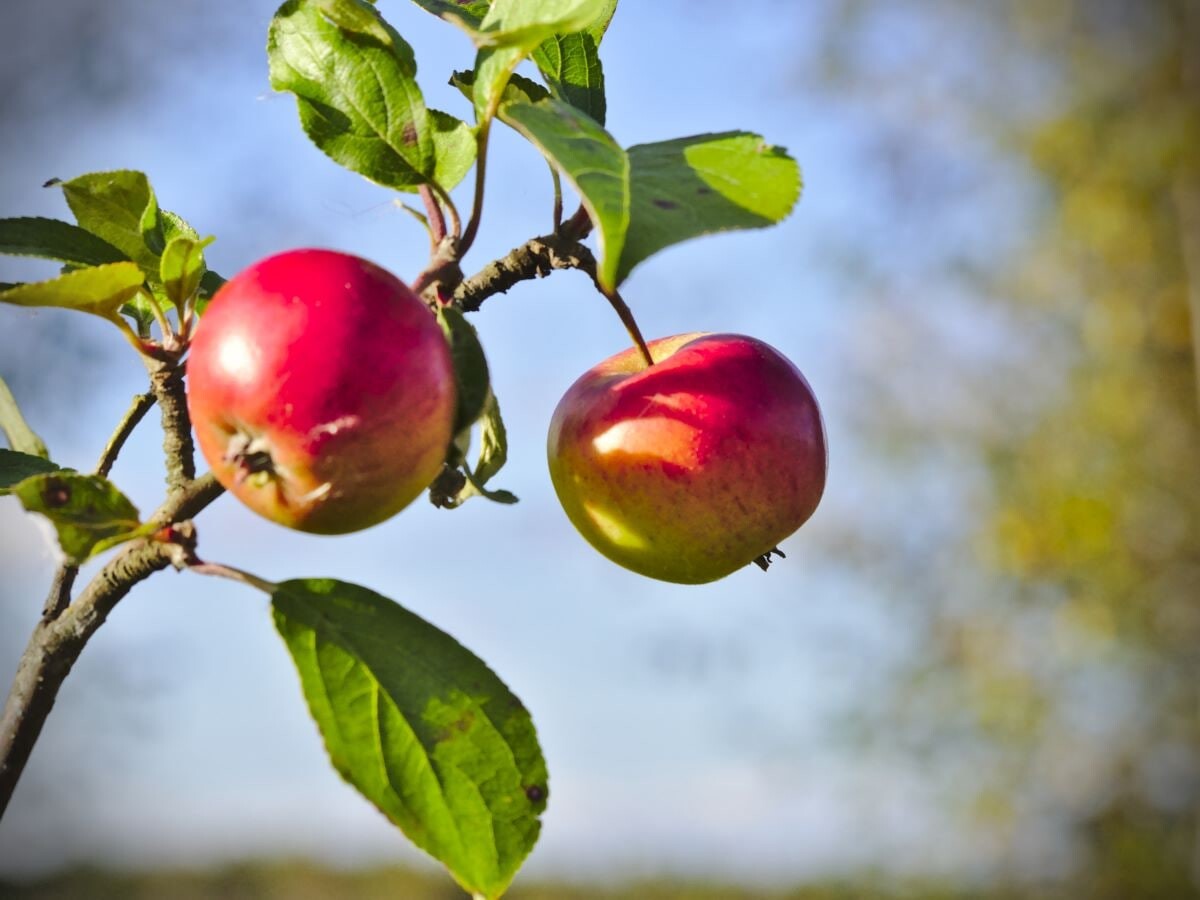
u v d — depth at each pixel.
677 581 0.78
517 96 0.72
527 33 0.64
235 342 0.62
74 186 0.68
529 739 0.65
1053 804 3.83
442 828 0.65
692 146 0.65
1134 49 4.53
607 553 0.78
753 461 0.75
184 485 0.66
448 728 0.65
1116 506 3.87
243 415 0.62
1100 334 4.17
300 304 0.62
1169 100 4.41
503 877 0.65
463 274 0.67
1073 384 4.18
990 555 3.89
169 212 0.72
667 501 0.76
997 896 3.80
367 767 0.65
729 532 0.76
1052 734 3.81
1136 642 3.84
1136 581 3.86
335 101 0.68
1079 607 3.84
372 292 0.63
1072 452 4.05
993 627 3.91
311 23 0.68
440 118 0.68
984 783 3.80
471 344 0.65
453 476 0.69
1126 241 4.25
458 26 0.67
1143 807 3.79
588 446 0.76
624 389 0.76
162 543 0.65
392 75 0.68
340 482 0.63
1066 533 3.82
